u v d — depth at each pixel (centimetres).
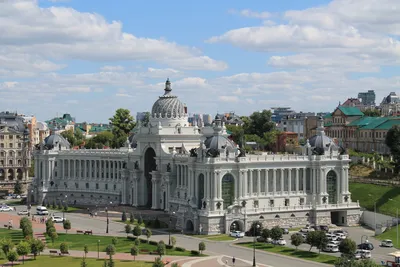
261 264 17650
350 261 15425
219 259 18225
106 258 18275
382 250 19925
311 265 17562
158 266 15925
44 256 18650
